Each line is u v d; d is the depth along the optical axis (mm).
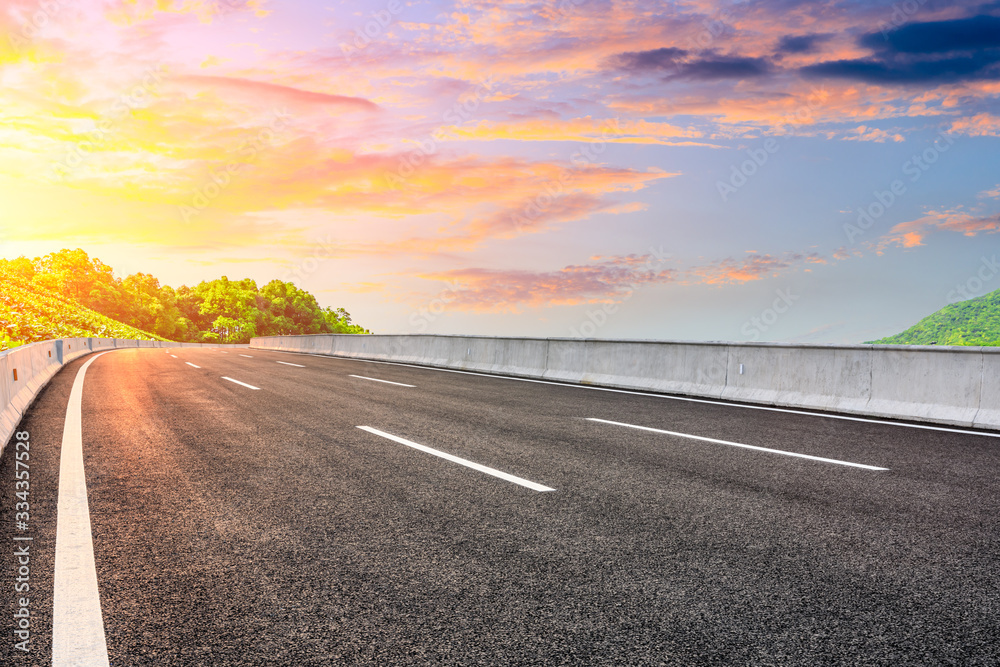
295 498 4500
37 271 129500
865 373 8938
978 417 7637
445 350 19328
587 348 13914
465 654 2365
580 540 3631
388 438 6844
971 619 2658
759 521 3980
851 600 2842
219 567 3221
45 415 8453
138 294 146500
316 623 2615
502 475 5188
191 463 5609
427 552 3438
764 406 9719
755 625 2605
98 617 2660
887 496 4566
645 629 2568
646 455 5980
